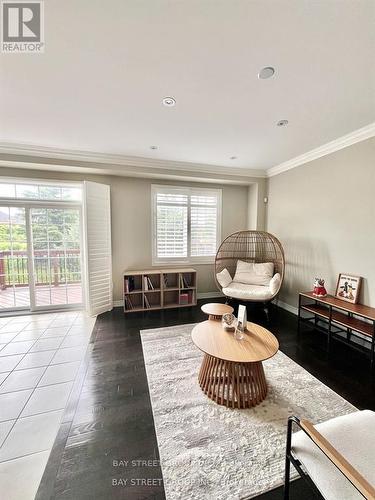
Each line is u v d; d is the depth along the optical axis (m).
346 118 2.21
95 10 1.13
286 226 3.70
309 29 1.23
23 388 1.87
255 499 1.10
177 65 1.51
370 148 2.42
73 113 2.12
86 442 1.39
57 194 3.56
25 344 2.59
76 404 1.70
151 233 3.99
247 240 4.43
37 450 1.33
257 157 3.35
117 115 2.15
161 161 3.48
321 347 2.56
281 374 2.06
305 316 3.36
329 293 2.95
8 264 3.50
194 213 4.21
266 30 1.24
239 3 1.10
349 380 1.99
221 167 3.80
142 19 1.18
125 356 2.35
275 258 3.92
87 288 3.36
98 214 3.41
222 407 1.66
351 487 0.79
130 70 1.55
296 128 2.43
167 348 2.50
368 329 2.27
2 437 1.42
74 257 3.71
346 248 2.72
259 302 3.55
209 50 1.38
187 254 4.23
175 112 2.10
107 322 3.21
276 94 1.82
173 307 3.80
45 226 3.53
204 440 1.40
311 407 1.67
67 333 2.86
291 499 1.10
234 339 1.87
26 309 3.64
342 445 0.93
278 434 1.44
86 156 3.16
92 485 1.15
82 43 1.32
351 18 1.17
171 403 1.70
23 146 2.88
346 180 2.69
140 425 1.52
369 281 2.46
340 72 1.56
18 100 1.90
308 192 3.25
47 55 1.40
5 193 3.34
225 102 1.94
